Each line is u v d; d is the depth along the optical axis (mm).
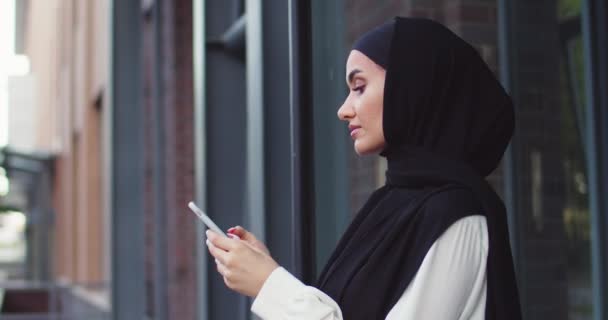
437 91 1287
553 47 2773
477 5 2832
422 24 1304
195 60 4117
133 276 6980
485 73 1330
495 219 1226
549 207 2764
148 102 7039
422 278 1173
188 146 5898
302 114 2361
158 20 6504
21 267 31125
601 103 2533
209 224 1346
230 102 3955
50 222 19281
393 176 1313
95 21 11680
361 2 2863
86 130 12250
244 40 3789
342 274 1307
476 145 1311
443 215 1195
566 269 2725
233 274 1280
